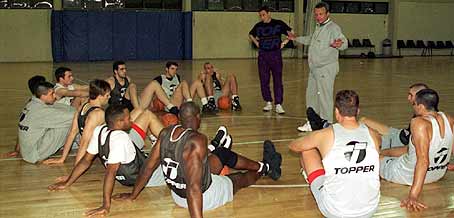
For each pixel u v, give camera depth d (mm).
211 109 7871
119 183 4277
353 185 3107
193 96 7875
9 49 18312
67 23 18672
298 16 21375
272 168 4316
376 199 3195
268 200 3898
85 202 3820
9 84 11719
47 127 4844
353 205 3131
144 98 7016
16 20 18250
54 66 16594
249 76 13930
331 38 6230
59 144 4938
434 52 23734
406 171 4168
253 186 4238
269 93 8172
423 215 3600
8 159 5039
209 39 20781
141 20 19672
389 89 11164
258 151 5477
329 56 6270
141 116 4605
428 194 4047
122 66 6582
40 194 3996
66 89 5539
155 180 4133
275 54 7824
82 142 4227
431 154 3918
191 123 3174
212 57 20938
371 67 17078
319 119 6141
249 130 6625
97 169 4711
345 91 3145
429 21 23547
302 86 11648
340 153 3082
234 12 20938
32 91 4914
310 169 3410
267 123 7125
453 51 23781
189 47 20406
